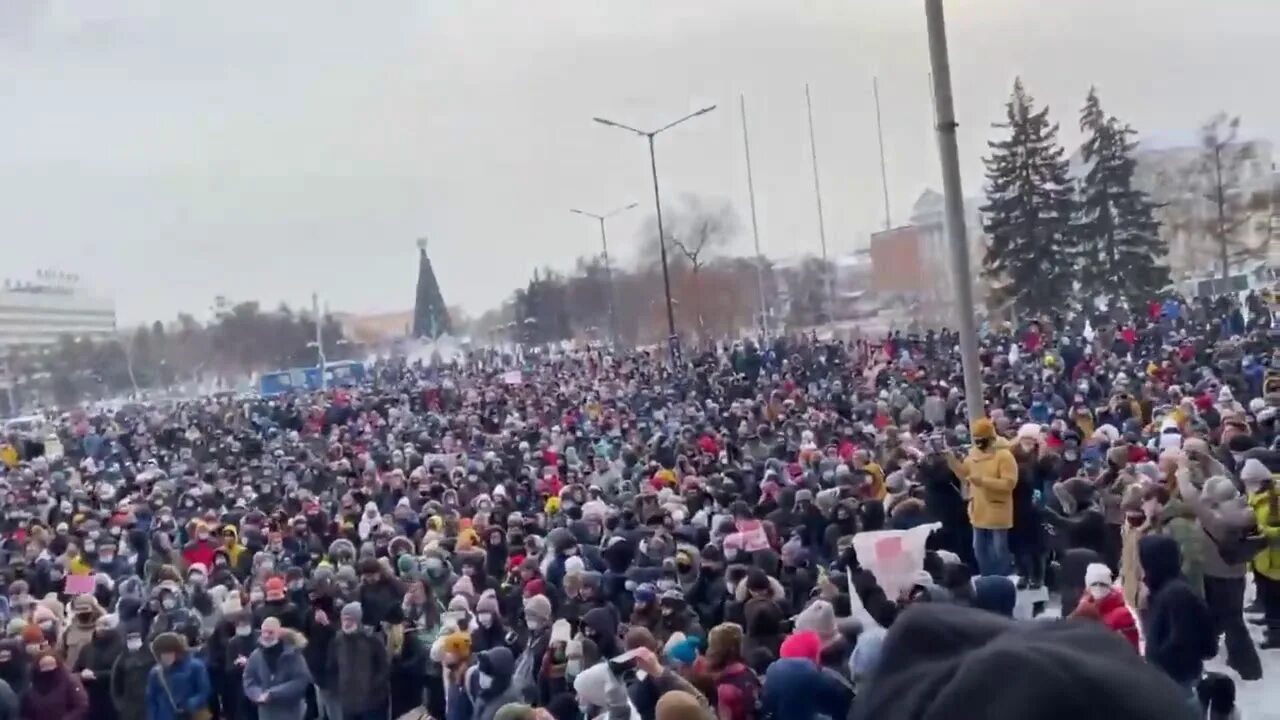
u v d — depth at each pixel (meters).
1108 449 16.89
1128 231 57.00
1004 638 1.69
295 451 37.69
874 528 14.67
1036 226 56.44
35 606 15.06
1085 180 58.88
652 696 7.50
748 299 98.75
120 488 30.86
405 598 13.64
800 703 7.04
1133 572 10.83
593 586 12.34
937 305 95.19
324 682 13.05
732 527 14.12
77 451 49.53
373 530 19.33
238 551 18.98
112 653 13.60
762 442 25.22
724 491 18.12
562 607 12.34
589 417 38.81
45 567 18.92
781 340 65.25
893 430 21.83
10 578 19.03
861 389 35.66
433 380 81.81
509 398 50.41
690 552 12.90
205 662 13.30
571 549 15.09
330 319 145.25
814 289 106.31
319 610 13.29
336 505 24.00
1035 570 14.70
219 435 48.22
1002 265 57.47
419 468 27.11
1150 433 19.41
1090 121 59.84
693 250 88.44
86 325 194.12
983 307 72.56
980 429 13.61
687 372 51.34
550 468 25.23
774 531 14.55
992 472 13.45
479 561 15.05
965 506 14.84
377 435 41.28
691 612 10.78
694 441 26.81
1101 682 1.52
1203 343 36.09
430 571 14.88
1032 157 56.81
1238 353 31.58
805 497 15.64
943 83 14.88
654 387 48.91
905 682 1.74
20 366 127.69
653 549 14.13
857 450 19.91
